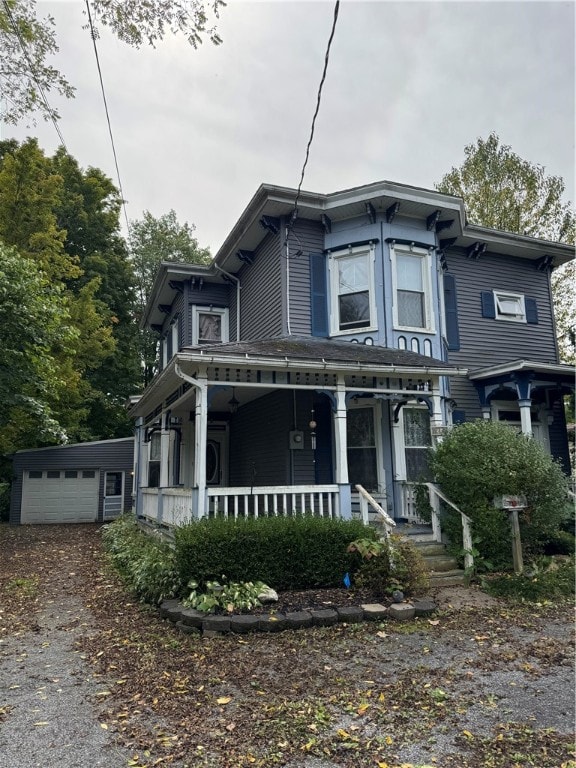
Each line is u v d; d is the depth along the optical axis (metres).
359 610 5.93
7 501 19.67
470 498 8.02
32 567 10.10
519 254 13.98
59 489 19.25
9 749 3.30
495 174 21.39
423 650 5.04
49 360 13.40
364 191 10.88
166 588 6.56
